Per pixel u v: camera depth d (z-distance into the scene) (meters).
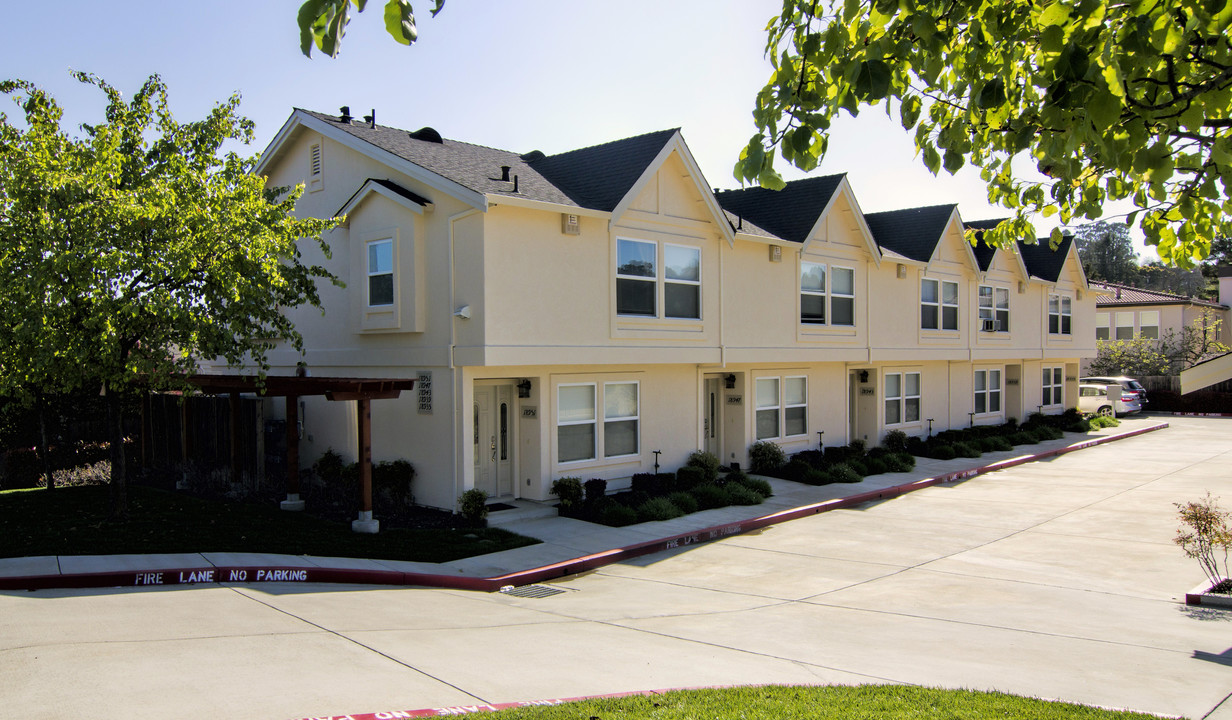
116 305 11.52
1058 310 32.53
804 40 5.13
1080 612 9.46
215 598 9.41
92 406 19.25
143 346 12.84
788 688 6.48
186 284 12.78
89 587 9.81
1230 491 17.84
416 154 16.20
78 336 11.40
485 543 12.76
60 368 11.67
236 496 16.28
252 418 17.23
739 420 20.00
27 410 17.66
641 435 17.58
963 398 27.98
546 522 14.49
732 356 18.75
